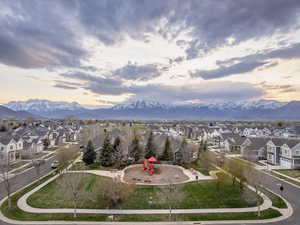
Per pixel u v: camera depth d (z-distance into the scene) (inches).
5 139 2265.0
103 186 1195.9
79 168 1886.1
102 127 5329.7
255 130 4539.9
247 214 1031.0
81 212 1034.1
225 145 3144.7
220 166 2017.7
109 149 2003.0
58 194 1250.6
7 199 1176.8
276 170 1930.4
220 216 1008.2
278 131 4313.5
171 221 958.4
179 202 1163.3
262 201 1189.7
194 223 943.0
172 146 2352.4
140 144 2358.5
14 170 1817.2
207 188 1395.2
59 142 3474.4
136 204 1133.7
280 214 1034.7
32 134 3169.3
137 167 2020.2
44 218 970.1
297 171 1889.8
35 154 2474.2
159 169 1943.9
